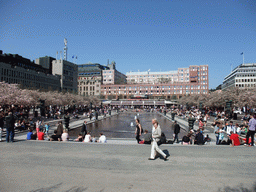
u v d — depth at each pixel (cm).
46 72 12444
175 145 1094
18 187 555
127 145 1091
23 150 968
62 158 838
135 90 15438
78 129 2838
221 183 591
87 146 1063
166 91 15100
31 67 11288
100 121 4269
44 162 782
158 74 18425
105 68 19162
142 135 2386
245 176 648
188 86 14925
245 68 12794
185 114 5341
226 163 781
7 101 3609
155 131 830
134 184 580
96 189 546
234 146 1078
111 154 905
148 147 1048
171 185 574
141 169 709
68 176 639
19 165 744
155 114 7262
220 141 1516
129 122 4075
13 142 1154
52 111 4981
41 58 13688
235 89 5628
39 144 1105
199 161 805
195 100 8644
